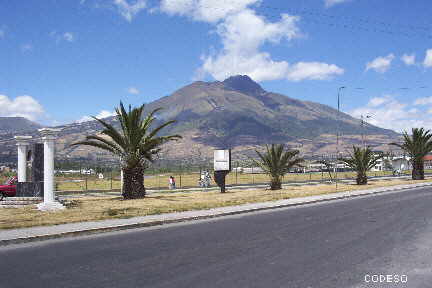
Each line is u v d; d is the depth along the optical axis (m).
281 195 28.05
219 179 32.84
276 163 35.66
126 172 25.86
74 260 9.11
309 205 23.03
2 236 11.79
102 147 25.33
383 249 10.09
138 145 25.53
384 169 117.44
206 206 20.39
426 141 52.91
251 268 8.23
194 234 12.70
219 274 7.78
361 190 33.56
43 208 18.89
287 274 7.77
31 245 11.13
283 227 14.05
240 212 19.03
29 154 26.05
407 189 36.97
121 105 25.55
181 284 7.14
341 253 9.63
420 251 9.80
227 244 10.86
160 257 9.30
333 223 14.98
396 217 16.53
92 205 20.89
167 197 26.56
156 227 14.56
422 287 6.98
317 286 7.00
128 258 9.24
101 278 7.57
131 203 22.00
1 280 7.56
